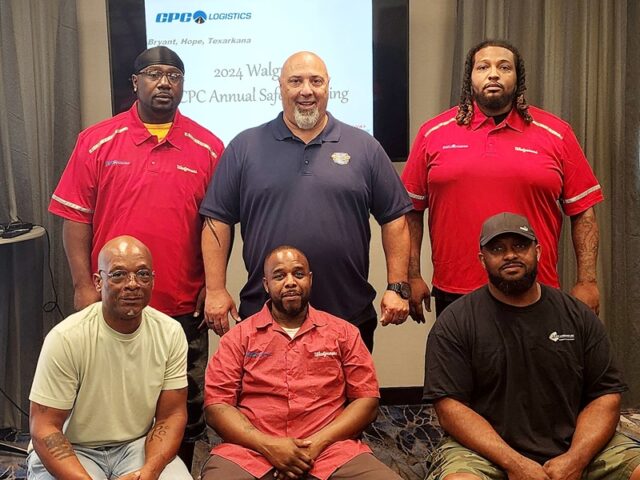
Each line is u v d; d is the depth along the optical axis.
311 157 2.52
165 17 3.45
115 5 3.40
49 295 3.53
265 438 2.21
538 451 2.20
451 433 2.23
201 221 2.70
